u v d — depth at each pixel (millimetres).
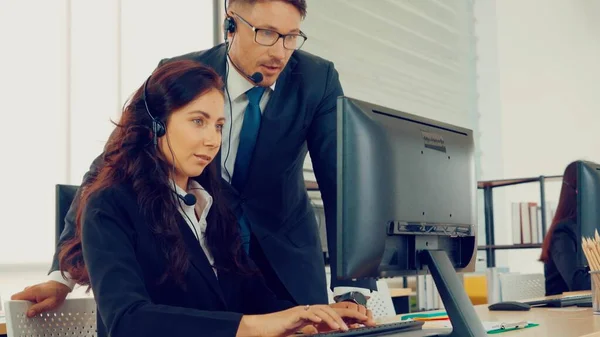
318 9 4418
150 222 1385
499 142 5676
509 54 5707
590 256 1992
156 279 1376
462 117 5664
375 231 1298
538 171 5594
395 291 3842
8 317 1520
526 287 3209
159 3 3773
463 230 1542
